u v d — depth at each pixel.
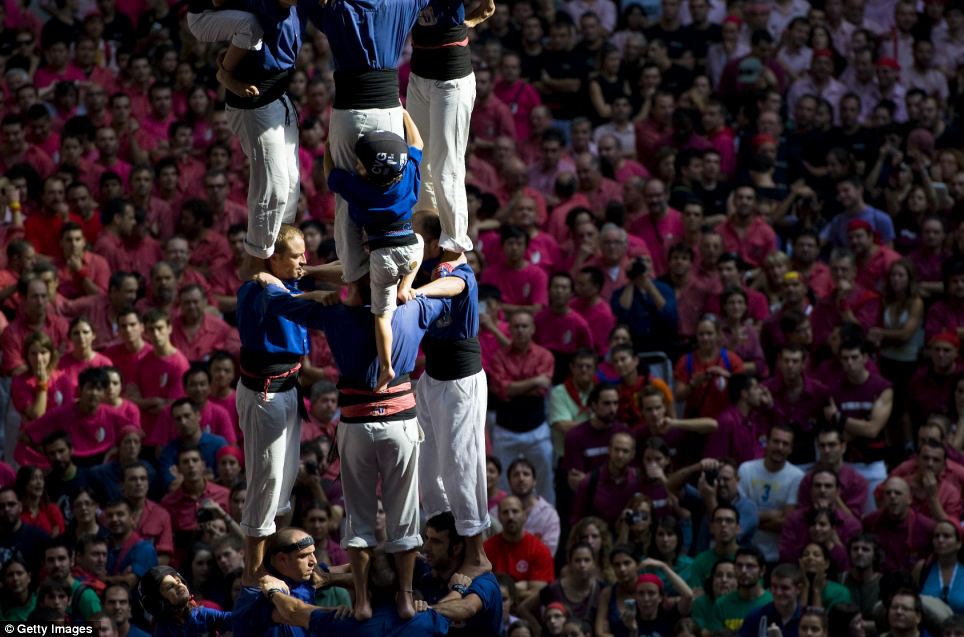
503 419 25.59
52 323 25.80
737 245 30.33
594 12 37.72
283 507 14.22
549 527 23.45
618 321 27.50
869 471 25.33
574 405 25.83
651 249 30.09
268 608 14.67
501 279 28.16
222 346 26.53
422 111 13.62
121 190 30.44
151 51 35.66
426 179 13.89
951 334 26.44
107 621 20.05
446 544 14.95
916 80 38.00
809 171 34.16
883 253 29.70
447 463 14.28
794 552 22.78
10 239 28.44
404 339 12.95
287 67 12.98
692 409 25.77
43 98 33.34
